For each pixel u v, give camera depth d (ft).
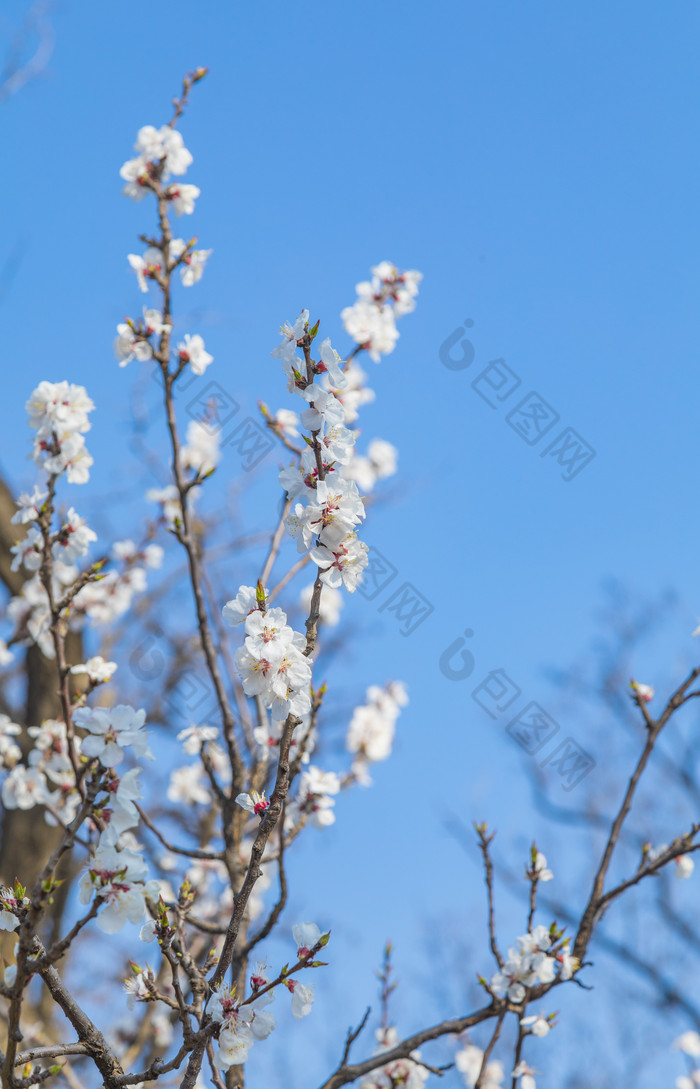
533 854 5.64
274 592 6.17
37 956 4.93
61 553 5.62
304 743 5.66
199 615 5.97
